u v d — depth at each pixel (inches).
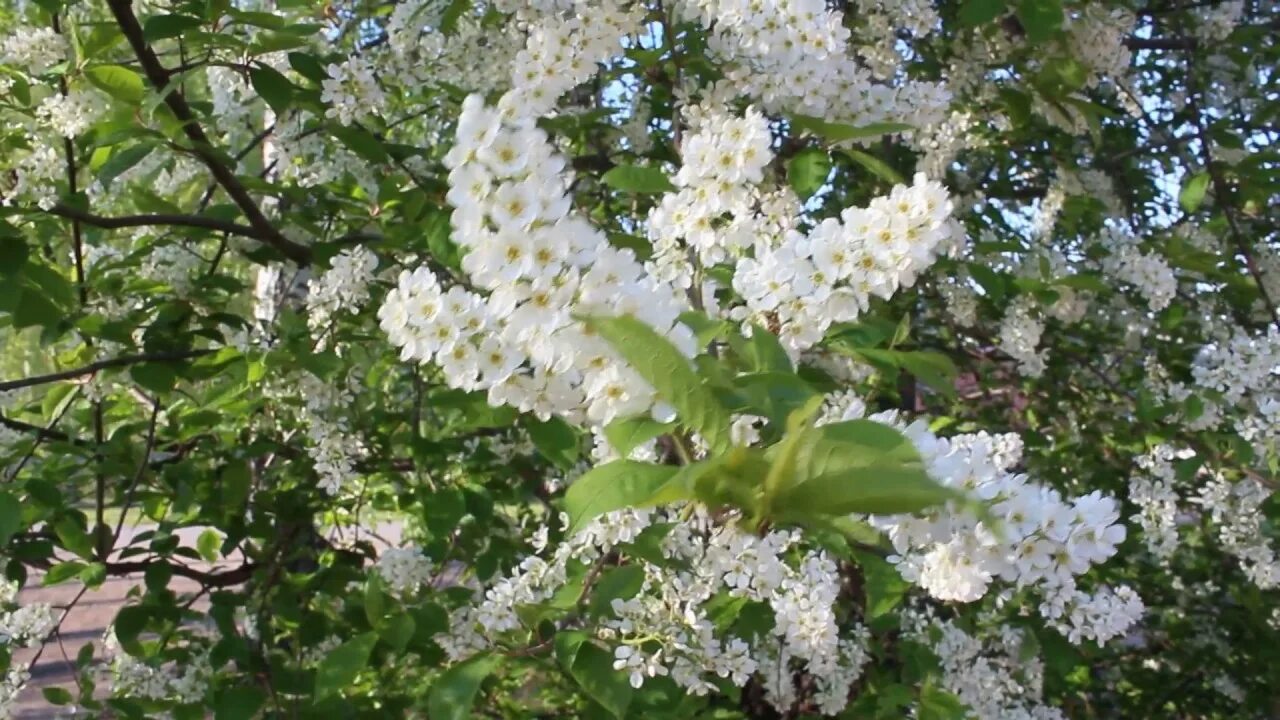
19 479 129.5
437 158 144.0
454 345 62.2
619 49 105.8
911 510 37.5
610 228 146.2
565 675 102.4
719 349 74.9
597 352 56.4
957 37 151.6
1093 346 175.6
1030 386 170.6
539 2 113.0
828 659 99.3
